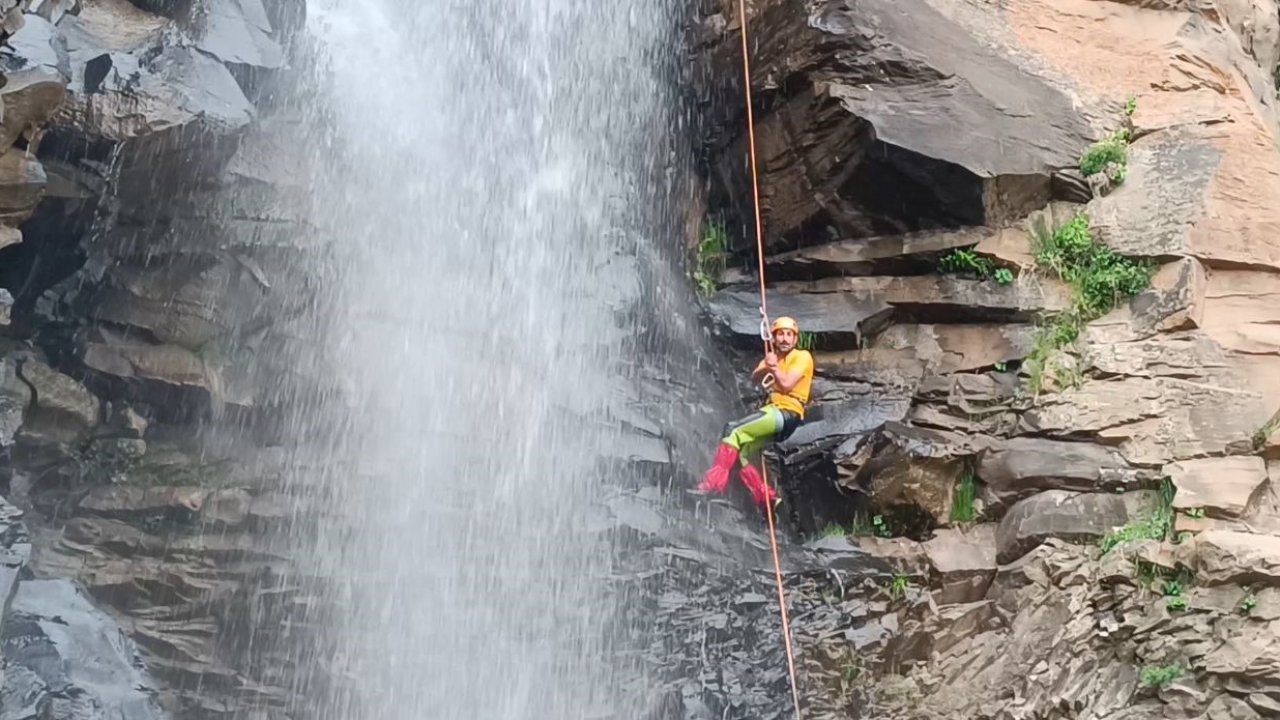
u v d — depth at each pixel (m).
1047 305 11.53
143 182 9.40
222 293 9.85
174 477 9.51
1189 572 9.23
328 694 9.22
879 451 10.57
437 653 9.74
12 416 8.77
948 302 11.67
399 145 12.00
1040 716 9.19
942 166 11.64
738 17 13.32
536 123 13.62
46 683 7.77
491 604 10.09
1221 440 10.05
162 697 8.79
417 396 10.77
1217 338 10.72
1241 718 8.59
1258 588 8.91
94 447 9.48
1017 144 11.98
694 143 13.73
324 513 9.80
